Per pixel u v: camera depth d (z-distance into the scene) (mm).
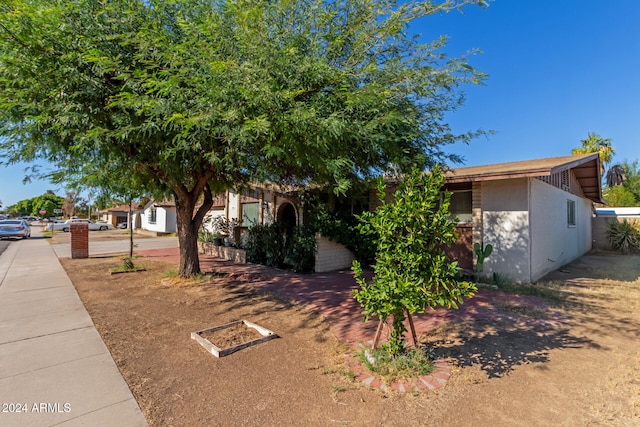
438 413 2770
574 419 2688
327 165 4629
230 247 13773
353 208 11500
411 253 3398
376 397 3020
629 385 3221
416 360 3543
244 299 6605
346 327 4953
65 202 43938
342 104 5008
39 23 4219
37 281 8383
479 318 5348
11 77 4516
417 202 3445
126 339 4441
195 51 4422
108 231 33875
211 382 3303
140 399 2982
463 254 9352
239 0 4293
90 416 2709
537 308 5914
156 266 10867
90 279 8656
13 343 4273
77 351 4027
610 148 24719
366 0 4902
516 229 8148
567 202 11938
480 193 8688
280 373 3494
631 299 6605
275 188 11211
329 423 2654
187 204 8430
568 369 3564
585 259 12938
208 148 5539
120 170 6246
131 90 4852
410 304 3193
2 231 22250
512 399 2979
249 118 4340
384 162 6539
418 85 4895
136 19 4836
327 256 10164
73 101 4652
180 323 5137
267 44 4402
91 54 4375
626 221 16125
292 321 5254
